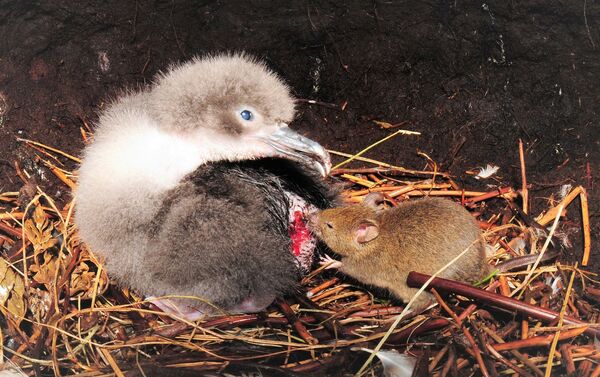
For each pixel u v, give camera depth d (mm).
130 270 488
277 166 513
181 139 484
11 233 531
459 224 490
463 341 470
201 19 641
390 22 639
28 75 608
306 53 651
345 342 476
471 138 625
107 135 500
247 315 490
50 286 504
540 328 473
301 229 509
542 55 606
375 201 534
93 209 485
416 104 641
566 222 569
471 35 625
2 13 597
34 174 589
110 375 458
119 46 633
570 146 596
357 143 643
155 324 494
